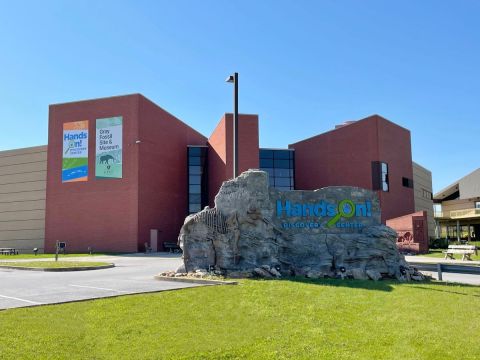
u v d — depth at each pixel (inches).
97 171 1701.5
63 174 1737.2
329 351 258.5
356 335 292.0
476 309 372.5
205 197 2047.2
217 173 1878.7
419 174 2854.3
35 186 1940.2
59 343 266.8
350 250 633.6
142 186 1683.1
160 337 284.8
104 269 836.0
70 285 527.5
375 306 381.7
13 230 1946.4
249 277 570.6
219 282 517.7
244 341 277.4
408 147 2282.2
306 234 656.4
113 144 1699.1
